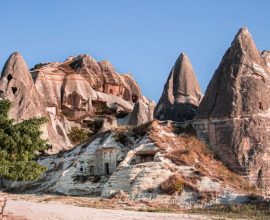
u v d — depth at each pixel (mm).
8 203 33688
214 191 43500
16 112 68562
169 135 51281
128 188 46062
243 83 51500
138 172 46562
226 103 50781
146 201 43719
